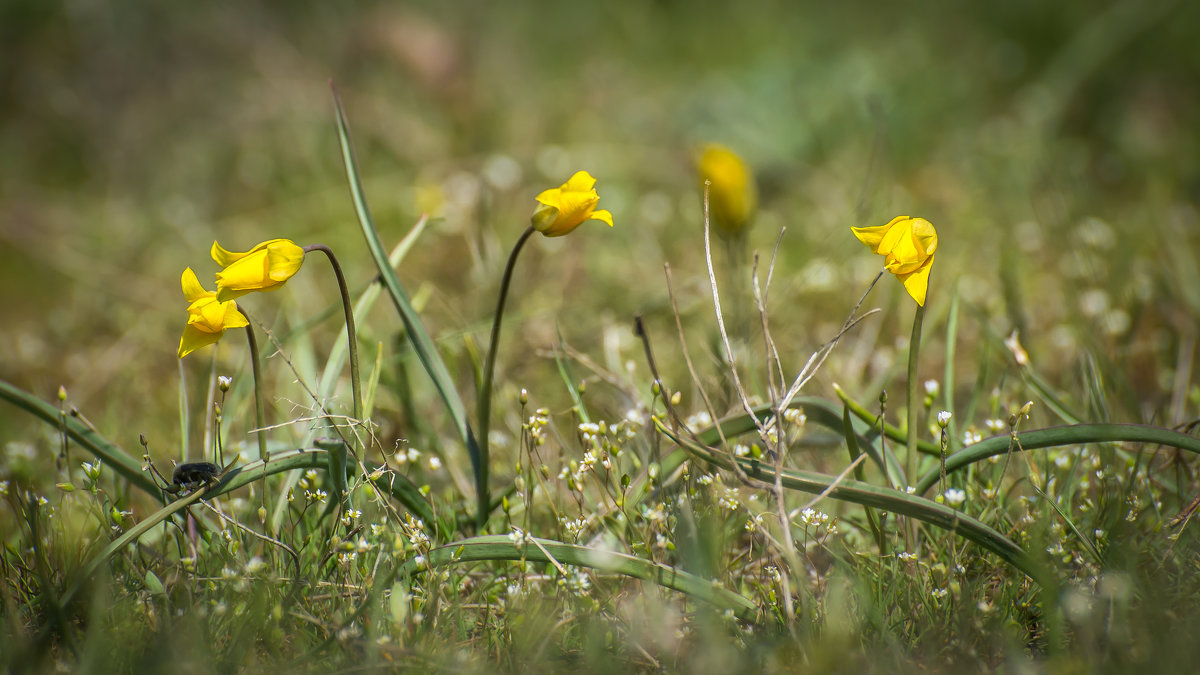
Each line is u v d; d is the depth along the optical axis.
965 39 11.01
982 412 4.94
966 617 2.91
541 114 9.96
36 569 3.14
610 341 5.62
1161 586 2.98
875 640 2.92
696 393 4.75
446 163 9.05
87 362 6.35
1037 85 9.91
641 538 3.49
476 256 6.41
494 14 11.93
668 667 2.87
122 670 2.76
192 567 3.22
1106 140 9.07
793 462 3.93
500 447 4.54
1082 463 3.88
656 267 7.12
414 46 10.04
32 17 10.66
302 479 3.71
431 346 3.79
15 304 7.54
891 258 3.03
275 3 11.27
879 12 11.85
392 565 3.20
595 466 4.20
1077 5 10.56
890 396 5.20
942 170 8.65
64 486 3.34
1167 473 3.93
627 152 9.23
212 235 8.30
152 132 9.91
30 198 9.13
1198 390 4.59
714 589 3.05
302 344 4.91
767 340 3.35
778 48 11.16
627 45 12.12
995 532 3.02
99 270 7.79
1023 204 7.62
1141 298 5.34
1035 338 5.62
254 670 2.77
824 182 8.48
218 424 3.45
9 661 2.76
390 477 3.47
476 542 3.22
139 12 10.66
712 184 5.36
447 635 3.08
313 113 9.72
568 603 3.24
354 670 2.79
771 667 2.78
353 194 3.77
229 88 10.29
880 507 3.07
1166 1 9.91
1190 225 7.09
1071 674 2.61
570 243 7.38
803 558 3.44
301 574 3.26
